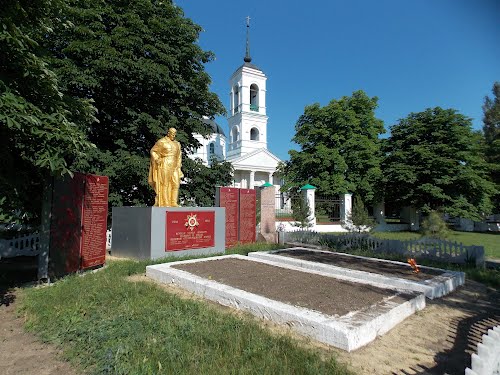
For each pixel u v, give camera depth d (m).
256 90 43.78
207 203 16.66
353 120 28.77
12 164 6.21
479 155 29.77
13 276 8.12
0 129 5.63
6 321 5.04
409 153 25.81
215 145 47.44
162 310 4.96
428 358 3.97
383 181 26.50
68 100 7.14
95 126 14.46
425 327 4.97
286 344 3.88
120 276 7.44
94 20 13.46
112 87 13.89
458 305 6.25
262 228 16.02
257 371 3.28
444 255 11.06
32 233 12.10
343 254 10.82
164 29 14.59
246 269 7.63
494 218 35.97
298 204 19.02
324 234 15.08
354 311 4.76
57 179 7.49
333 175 27.22
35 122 5.23
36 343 4.27
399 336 4.58
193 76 16.20
